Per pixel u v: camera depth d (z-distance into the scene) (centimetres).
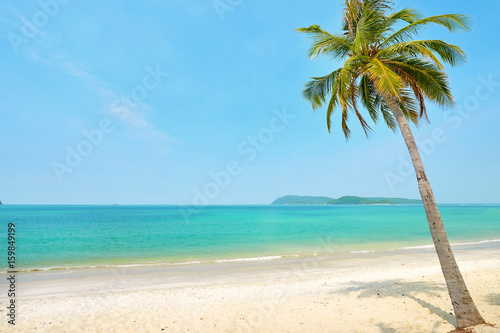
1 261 1708
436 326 568
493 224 4284
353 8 756
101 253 1994
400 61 757
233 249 2158
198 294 952
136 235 3062
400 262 1528
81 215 7212
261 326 655
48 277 1266
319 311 732
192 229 3759
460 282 547
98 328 666
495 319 545
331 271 1329
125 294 966
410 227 3947
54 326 679
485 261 1391
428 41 687
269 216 7088
